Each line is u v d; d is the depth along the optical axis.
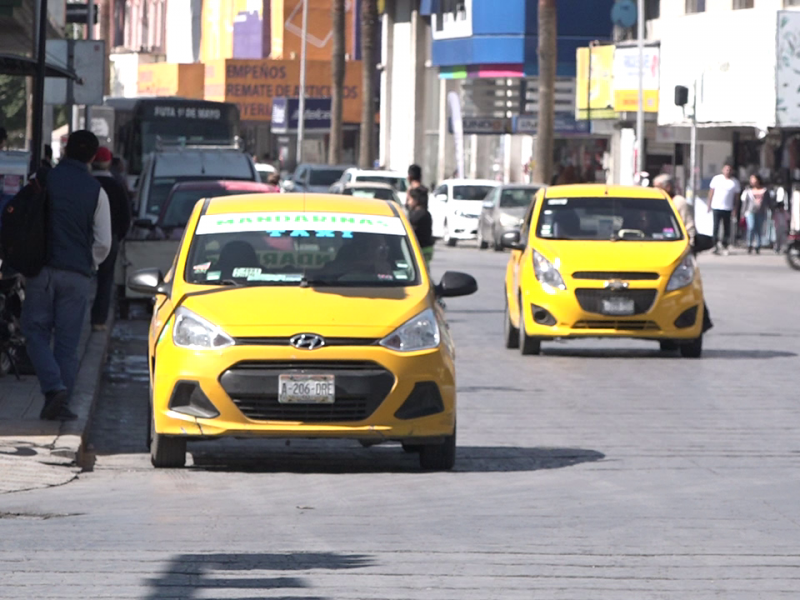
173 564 18.44
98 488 24.58
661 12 123.12
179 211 60.31
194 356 25.58
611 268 44.78
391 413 25.48
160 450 26.55
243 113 190.25
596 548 19.70
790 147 106.38
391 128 173.00
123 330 53.47
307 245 28.02
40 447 27.11
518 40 143.25
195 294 26.69
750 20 102.62
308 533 20.62
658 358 45.62
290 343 25.39
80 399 32.97
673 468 27.00
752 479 25.80
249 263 27.56
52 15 71.06
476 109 148.88
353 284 27.28
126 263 56.47
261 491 24.38
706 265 90.19
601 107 121.94
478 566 18.50
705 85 105.75
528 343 45.84
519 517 22.02
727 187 99.81
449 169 161.25
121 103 113.12
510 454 28.66
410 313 26.12
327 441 30.72
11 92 138.50
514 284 47.25
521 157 149.75
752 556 19.27
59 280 29.81
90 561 18.56
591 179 138.25
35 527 20.94
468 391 37.88
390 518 21.89
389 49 172.50
